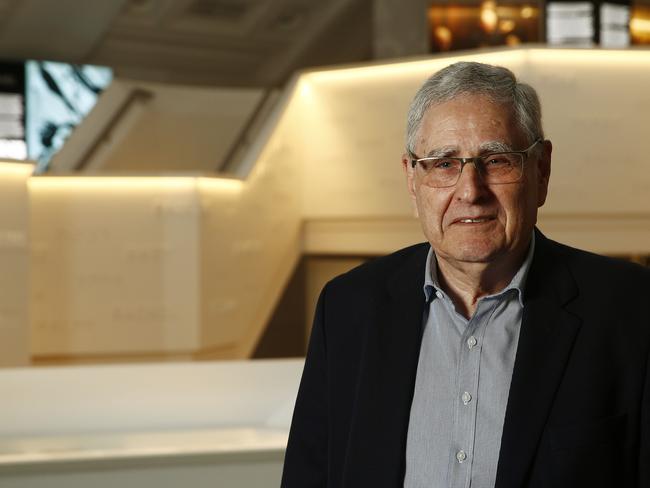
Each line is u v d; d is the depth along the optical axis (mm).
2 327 6840
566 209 7168
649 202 7242
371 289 1509
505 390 1345
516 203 1330
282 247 8547
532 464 1289
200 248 7500
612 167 7191
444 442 1345
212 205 7629
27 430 2566
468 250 1333
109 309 7469
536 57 7062
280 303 9930
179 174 7480
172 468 2316
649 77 7176
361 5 12602
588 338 1341
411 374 1397
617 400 1312
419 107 1378
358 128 8258
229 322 7922
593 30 9633
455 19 10750
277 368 2848
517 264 1396
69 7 10766
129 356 7535
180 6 11758
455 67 1361
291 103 8547
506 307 1394
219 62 13172
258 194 8203
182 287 7512
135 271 7492
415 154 1385
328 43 13383
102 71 12281
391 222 8148
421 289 1459
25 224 6941
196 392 2725
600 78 7133
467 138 1321
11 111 11461
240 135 10328
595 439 1277
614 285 1390
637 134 7199
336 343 1500
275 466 2354
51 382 2699
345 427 1449
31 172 6961
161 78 12977
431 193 1358
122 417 2643
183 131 11117
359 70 8227
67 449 2420
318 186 8594
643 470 1291
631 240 7363
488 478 1312
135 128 10898
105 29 11391
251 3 12102
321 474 1504
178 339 7531
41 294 7375
